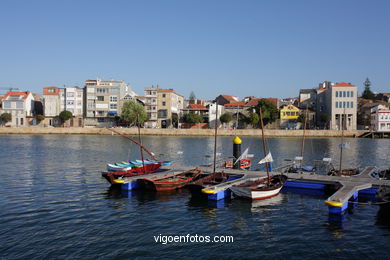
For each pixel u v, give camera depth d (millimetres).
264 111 109125
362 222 19391
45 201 23438
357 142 82562
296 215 20781
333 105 109312
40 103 129125
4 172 35281
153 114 118250
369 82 159125
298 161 46844
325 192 26594
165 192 26875
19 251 15047
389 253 15219
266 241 16594
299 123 112562
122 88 120875
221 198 24594
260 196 24344
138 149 62469
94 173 35156
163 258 14641
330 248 15742
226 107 120750
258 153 56938
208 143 77062
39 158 47562
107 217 20094
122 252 15141
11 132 103875
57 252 15008
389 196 20844
